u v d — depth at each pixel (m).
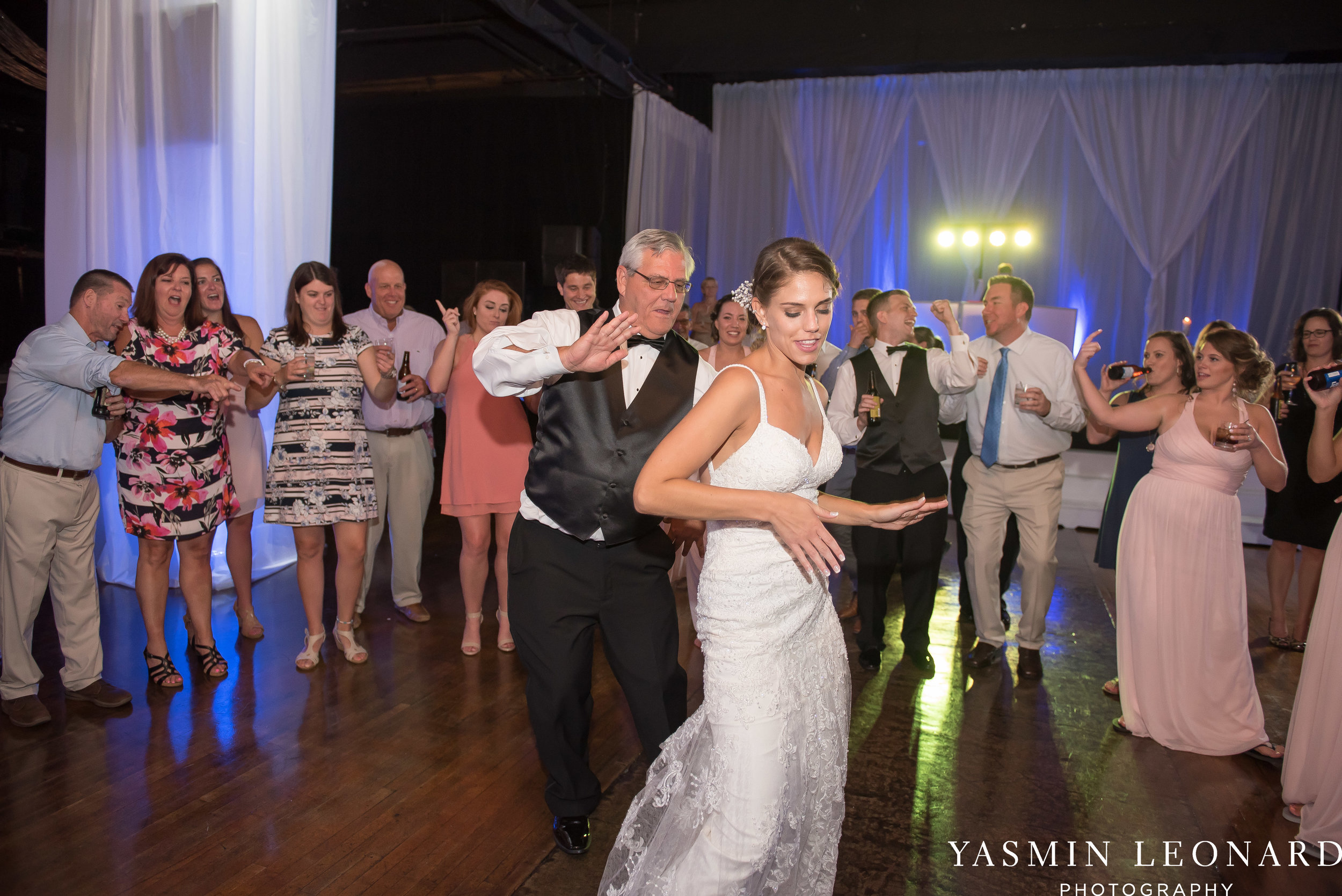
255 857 2.12
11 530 2.69
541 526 2.11
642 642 2.11
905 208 10.00
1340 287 8.78
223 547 4.32
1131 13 8.11
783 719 1.55
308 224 4.55
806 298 1.51
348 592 3.35
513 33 7.60
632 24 9.16
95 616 2.91
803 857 1.66
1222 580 2.86
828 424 1.73
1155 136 9.12
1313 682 2.37
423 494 3.91
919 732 2.99
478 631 3.51
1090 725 3.09
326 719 2.89
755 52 8.85
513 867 2.12
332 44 4.60
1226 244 9.11
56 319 4.12
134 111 4.07
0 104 5.08
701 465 1.49
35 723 2.74
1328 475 2.62
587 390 2.07
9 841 2.15
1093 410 3.05
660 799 1.63
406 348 3.94
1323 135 8.75
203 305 3.30
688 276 2.12
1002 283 3.46
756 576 1.55
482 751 2.70
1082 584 5.09
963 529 3.94
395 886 2.03
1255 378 2.82
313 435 3.17
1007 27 8.37
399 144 9.22
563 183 8.80
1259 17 7.82
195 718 2.86
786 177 10.15
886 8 8.60
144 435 2.95
